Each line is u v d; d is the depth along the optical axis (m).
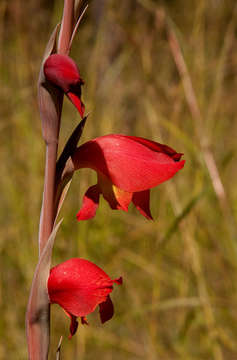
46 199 0.57
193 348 0.97
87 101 1.05
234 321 0.94
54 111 0.57
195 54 1.03
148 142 0.58
